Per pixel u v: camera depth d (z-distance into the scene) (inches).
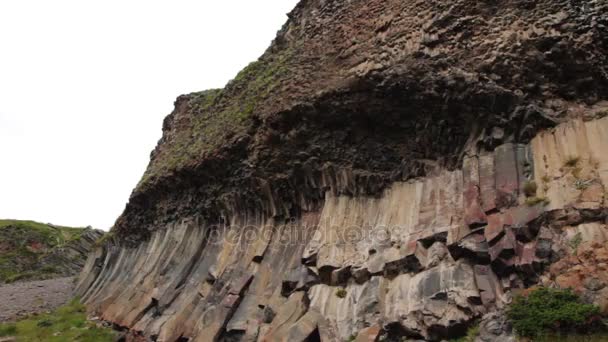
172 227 997.2
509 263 420.2
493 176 480.1
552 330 362.0
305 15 877.8
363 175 613.9
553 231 408.5
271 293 630.5
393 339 458.3
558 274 386.6
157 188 1061.8
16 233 2397.9
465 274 438.6
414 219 528.7
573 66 481.1
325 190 658.8
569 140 449.7
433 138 557.9
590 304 358.6
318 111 653.3
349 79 617.0
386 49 605.9
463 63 528.4
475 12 551.2
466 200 484.4
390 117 598.2
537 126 477.7
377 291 495.2
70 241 2332.7
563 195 418.0
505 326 386.0
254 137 759.1
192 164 903.1
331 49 710.5
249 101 837.8
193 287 796.0
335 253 567.8
